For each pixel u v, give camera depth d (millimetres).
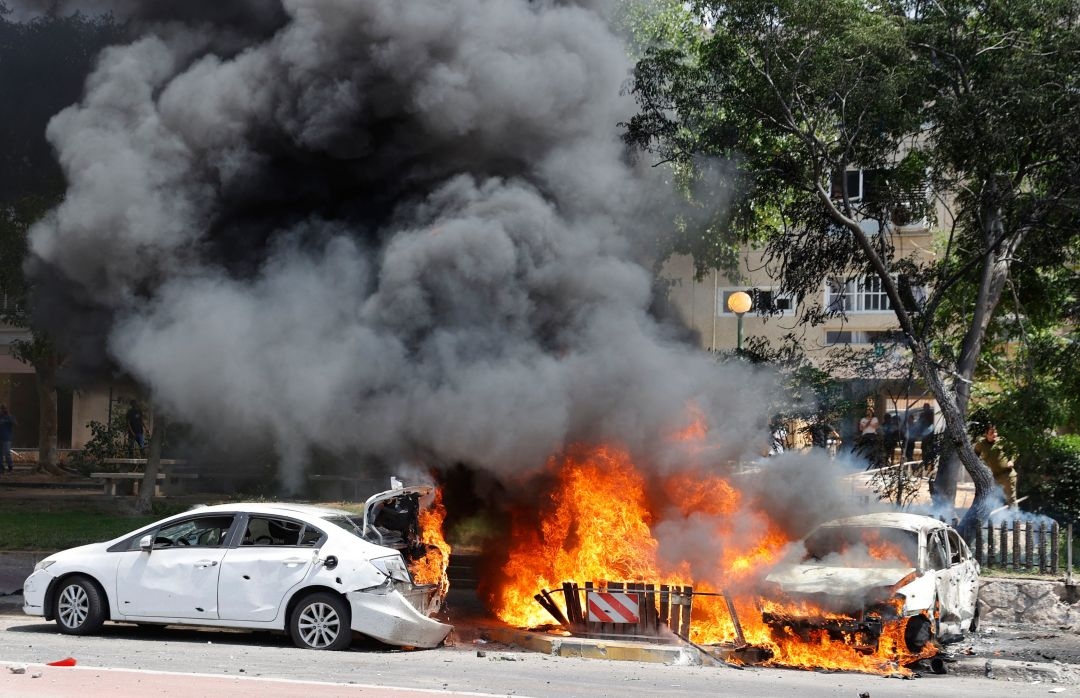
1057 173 14570
